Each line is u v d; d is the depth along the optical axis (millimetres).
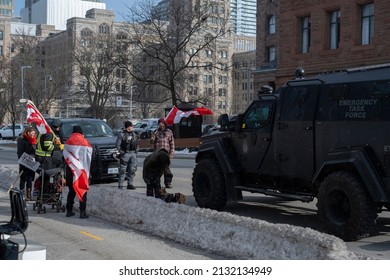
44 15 199250
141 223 8852
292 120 9188
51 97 65750
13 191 4750
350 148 8141
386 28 26844
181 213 8172
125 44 41781
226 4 48719
